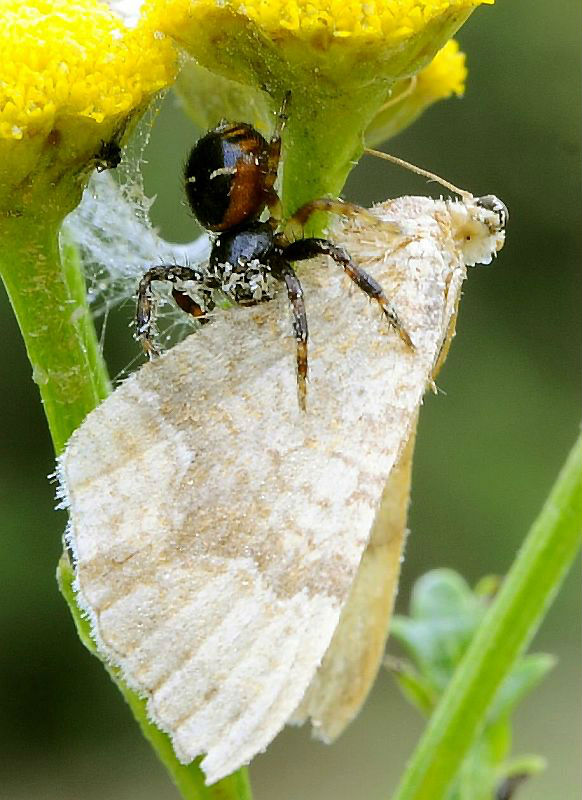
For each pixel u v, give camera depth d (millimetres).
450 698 98
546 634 220
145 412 89
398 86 99
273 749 226
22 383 214
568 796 199
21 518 215
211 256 93
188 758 86
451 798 104
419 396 90
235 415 89
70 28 89
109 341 183
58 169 91
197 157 92
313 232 93
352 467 89
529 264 242
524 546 98
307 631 88
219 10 89
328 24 89
